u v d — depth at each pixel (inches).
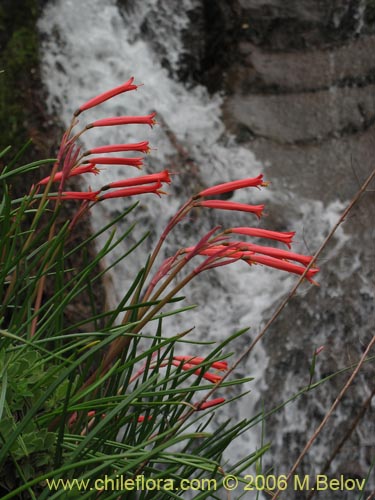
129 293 81.1
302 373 181.0
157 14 237.1
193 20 241.0
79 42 217.0
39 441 76.0
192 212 207.2
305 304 188.4
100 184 195.3
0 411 66.4
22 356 81.7
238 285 198.5
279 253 76.1
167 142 216.4
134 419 85.2
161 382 80.1
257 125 226.2
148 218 201.5
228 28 239.0
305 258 76.0
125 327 74.2
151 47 234.1
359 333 183.2
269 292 195.9
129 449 77.7
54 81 205.3
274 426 177.8
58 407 81.5
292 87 232.2
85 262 90.4
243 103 231.3
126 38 228.5
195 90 235.5
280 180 214.7
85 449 79.0
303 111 227.8
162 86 228.5
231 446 176.1
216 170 216.7
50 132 195.5
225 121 227.9
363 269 190.5
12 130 191.5
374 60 229.5
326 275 190.9
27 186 184.9
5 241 83.4
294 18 237.5
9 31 204.8
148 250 199.3
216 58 239.9
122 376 91.0
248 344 188.5
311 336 184.9
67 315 174.4
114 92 88.4
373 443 172.6
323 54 234.8
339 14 236.2
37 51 206.1
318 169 215.8
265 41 238.7
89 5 225.0
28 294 85.0
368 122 221.3
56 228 177.6
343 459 172.1
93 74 214.7
